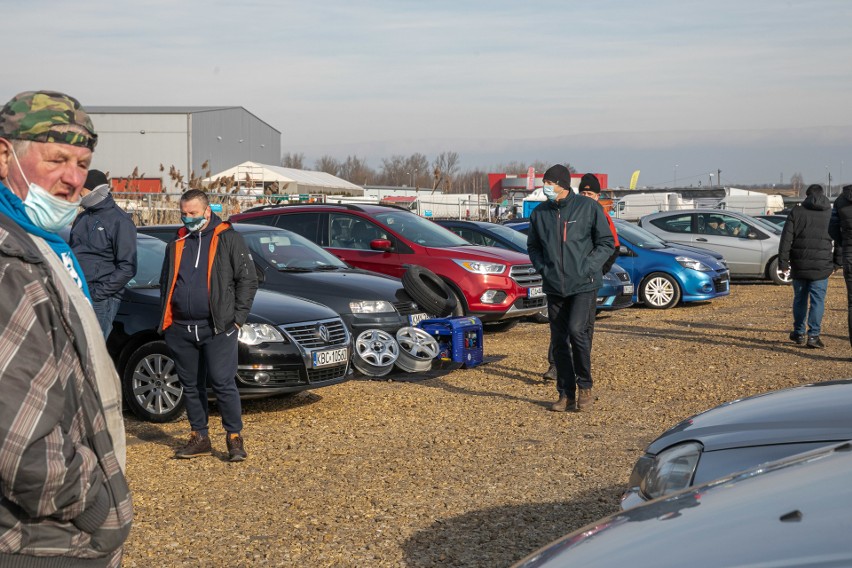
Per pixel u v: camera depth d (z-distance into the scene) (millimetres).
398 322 9766
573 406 7918
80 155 2334
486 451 6543
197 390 6473
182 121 56969
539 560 2467
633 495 4125
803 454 2830
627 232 16906
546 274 7770
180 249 6262
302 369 7652
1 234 2059
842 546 1895
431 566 4398
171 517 5180
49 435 2021
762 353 10828
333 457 6449
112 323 7672
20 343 2023
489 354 11039
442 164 107000
